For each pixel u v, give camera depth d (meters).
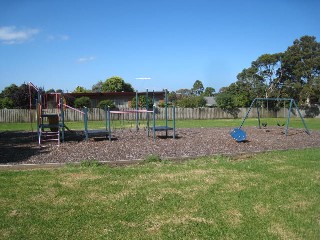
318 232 4.70
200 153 10.85
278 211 5.47
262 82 52.91
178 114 41.91
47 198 6.05
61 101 14.59
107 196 6.18
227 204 5.77
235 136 14.09
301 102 51.44
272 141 14.30
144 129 20.11
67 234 4.59
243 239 4.48
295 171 8.29
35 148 12.01
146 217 5.19
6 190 6.53
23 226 4.83
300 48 53.31
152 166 8.80
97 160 9.48
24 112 36.06
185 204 5.76
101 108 38.84
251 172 8.16
